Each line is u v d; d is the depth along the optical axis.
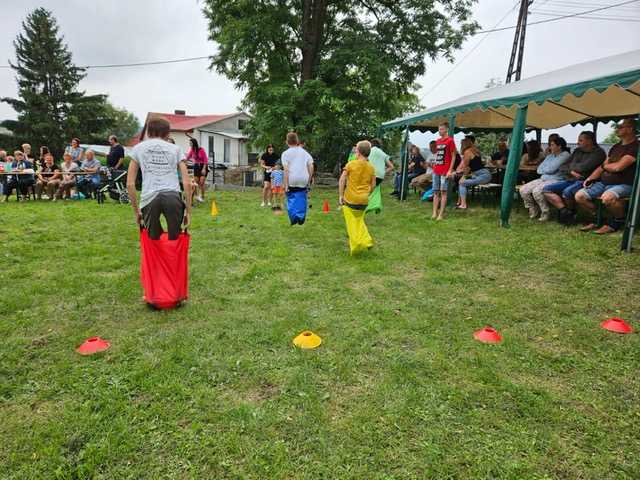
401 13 18.84
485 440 2.35
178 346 3.35
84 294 4.51
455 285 4.87
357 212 6.03
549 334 3.62
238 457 2.22
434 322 3.86
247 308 4.18
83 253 6.14
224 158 38.22
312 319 3.91
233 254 6.20
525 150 12.30
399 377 2.94
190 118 44.81
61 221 8.90
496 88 10.85
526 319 3.93
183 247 4.12
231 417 2.51
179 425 2.46
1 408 2.60
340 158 23.08
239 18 18.69
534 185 8.36
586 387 2.85
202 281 4.96
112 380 2.88
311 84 17.27
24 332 3.63
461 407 2.62
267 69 19.09
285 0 18.64
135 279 5.00
